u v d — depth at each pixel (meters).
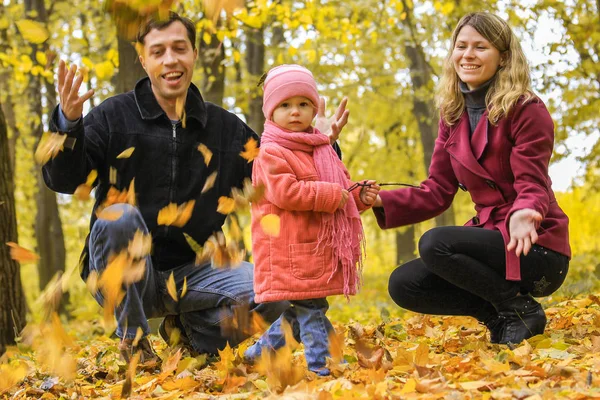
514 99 3.71
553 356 3.37
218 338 4.11
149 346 3.99
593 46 10.63
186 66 4.05
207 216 4.19
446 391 2.61
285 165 3.31
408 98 19.11
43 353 2.69
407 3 13.47
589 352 3.53
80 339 7.18
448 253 3.72
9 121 15.20
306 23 10.91
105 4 1.98
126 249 3.79
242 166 4.34
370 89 18.31
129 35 2.03
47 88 14.48
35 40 2.18
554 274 3.78
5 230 6.28
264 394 2.96
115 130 4.10
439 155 4.14
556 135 11.95
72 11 13.07
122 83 8.62
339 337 3.27
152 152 4.12
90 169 3.99
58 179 3.78
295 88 3.42
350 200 3.40
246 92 13.30
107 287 2.72
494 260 3.73
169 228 4.11
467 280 3.76
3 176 6.34
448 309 4.10
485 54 3.81
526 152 3.69
